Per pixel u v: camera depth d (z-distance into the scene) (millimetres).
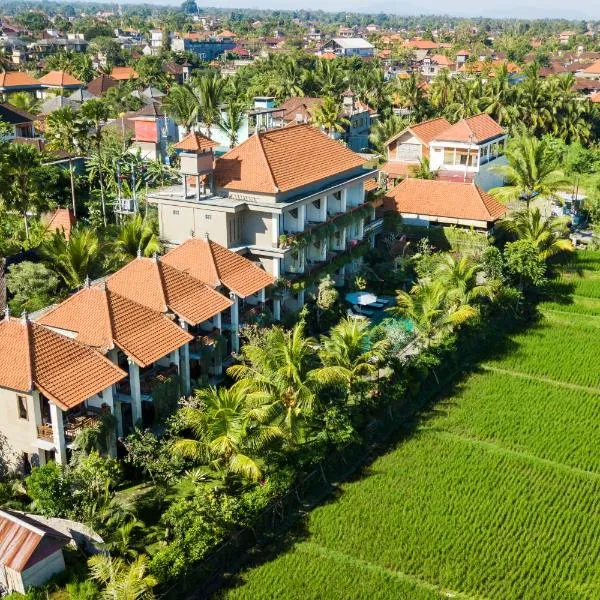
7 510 35625
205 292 51156
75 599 32125
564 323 65062
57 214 72875
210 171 60281
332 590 35062
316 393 43625
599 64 198500
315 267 62594
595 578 35906
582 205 93875
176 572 34094
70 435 39875
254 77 161375
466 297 58344
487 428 48562
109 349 43188
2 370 39656
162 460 40469
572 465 44969
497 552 37500
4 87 137375
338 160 68125
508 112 123562
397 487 42500
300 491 41375
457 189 77938
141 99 138250
